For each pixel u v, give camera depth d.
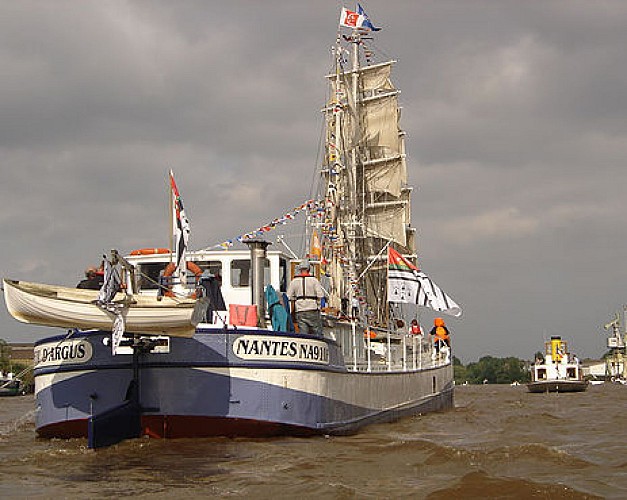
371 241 46.16
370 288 42.88
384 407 24.70
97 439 16.69
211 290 19.67
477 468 15.36
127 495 12.72
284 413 18.08
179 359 17.62
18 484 13.64
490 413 32.84
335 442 18.42
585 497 12.67
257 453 16.48
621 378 147.62
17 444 18.69
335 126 37.22
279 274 21.91
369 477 14.44
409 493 12.91
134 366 17.62
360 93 49.44
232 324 18.53
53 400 18.53
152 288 21.45
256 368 17.86
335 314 25.69
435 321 40.03
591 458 17.22
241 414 17.72
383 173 49.47
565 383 74.62
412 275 28.45
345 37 46.88
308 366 18.55
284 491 12.96
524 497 12.60
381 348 29.00
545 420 27.61
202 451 16.64
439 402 34.66
